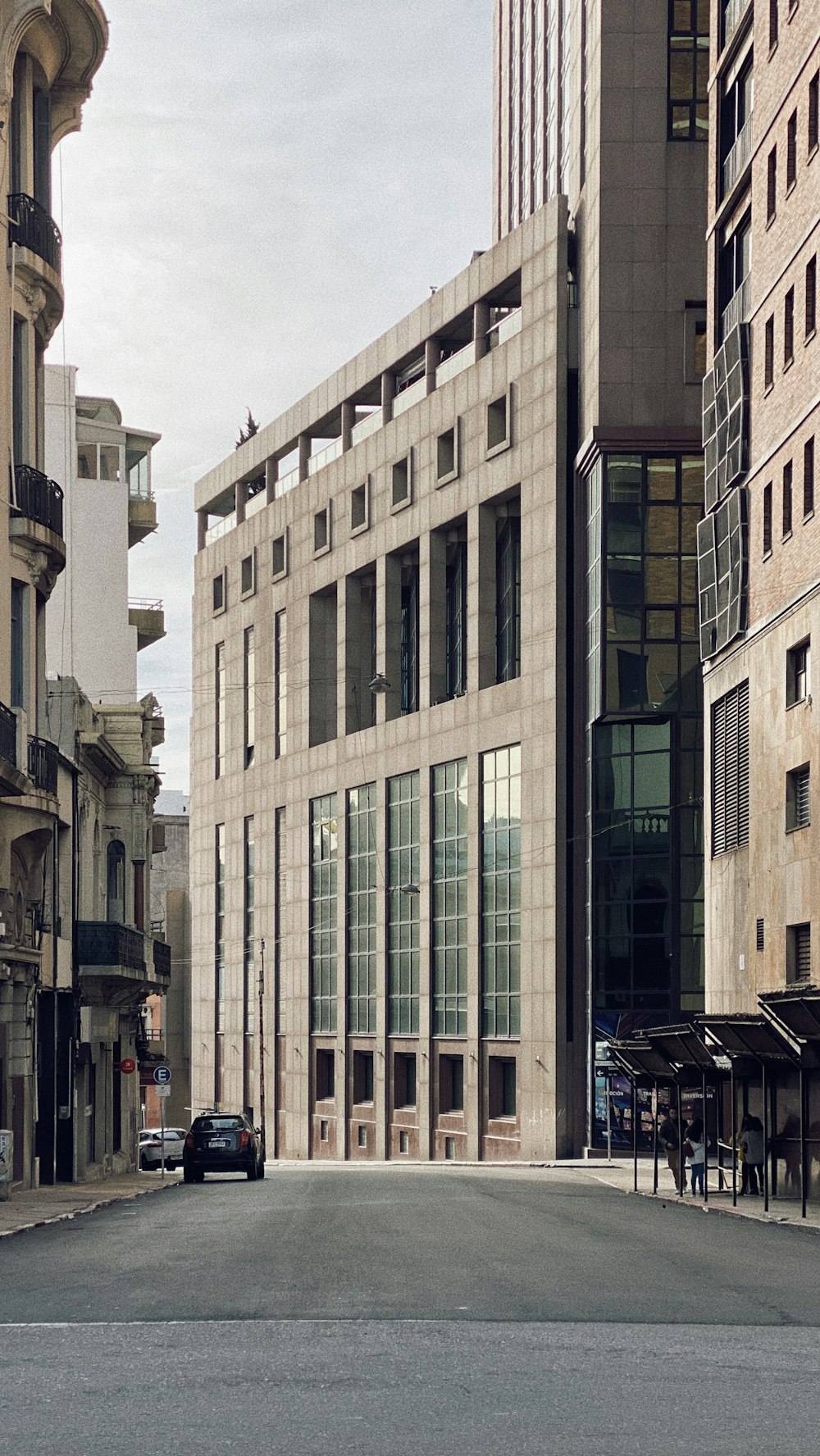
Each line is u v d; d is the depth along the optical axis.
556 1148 63.44
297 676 89.56
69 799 40.81
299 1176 48.81
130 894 48.62
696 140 63.25
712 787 47.00
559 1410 8.91
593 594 62.69
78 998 40.19
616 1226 23.81
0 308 31.84
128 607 69.25
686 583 61.28
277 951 91.38
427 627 75.50
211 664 102.31
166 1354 10.65
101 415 72.75
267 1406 8.99
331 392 86.50
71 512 67.38
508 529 71.12
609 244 62.66
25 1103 35.25
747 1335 11.69
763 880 39.91
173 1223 23.44
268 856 92.56
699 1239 21.47
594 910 62.03
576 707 64.75
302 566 89.12
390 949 78.88
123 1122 50.47
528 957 66.12
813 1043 28.84
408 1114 76.19
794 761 37.53
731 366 44.09
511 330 70.00
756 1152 34.84
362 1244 18.84
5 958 32.41
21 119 33.44
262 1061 92.06
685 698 60.78
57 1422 8.60
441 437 74.94
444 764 74.25
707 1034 33.03
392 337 80.06
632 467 61.66
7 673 31.70
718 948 45.62
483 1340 11.22
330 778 85.12
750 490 42.44
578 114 67.56
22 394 33.09
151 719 50.19
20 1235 22.27
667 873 60.53
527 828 66.62
